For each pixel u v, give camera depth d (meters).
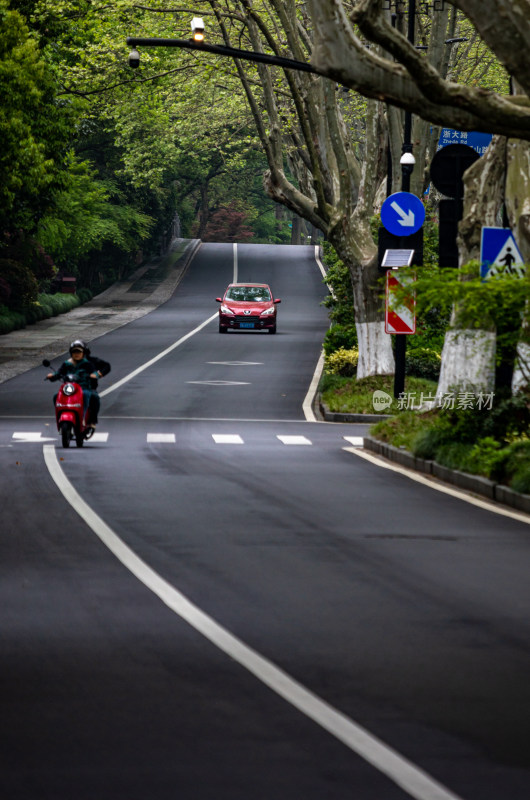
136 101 137.50
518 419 46.94
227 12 95.69
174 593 25.30
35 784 14.09
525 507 39.00
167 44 49.50
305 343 122.44
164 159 174.38
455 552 30.80
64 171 116.94
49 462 49.62
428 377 91.12
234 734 16.03
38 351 116.56
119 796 13.70
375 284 84.00
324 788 14.00
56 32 114.25
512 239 48.81
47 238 165.25
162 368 100.19
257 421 71.81
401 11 82.31
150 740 15.76
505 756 15.27
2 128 100.69
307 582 26.67
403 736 16.05
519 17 30.17
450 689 18.42
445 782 14.27
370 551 30.77
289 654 20.41
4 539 31.80
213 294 186.62
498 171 60.72
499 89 127.12
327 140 90.44
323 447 58.50
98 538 32.03
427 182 93.69
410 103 34.16
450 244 61.00
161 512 36.72
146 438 61.00
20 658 20.02
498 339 43.06
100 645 20.91
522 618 23.36
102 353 112.31
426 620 23.11
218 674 19.08
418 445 50.09
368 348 85.06
